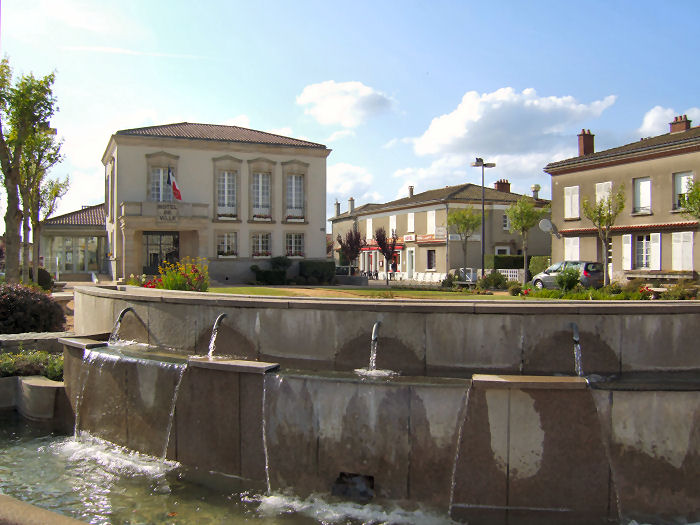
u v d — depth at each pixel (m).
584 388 5.78
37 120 20.44
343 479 6.23
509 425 5.82
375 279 50.75
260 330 8.03
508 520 5.77
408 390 6.04
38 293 14.24
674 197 29.30
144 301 9.38
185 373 7.19
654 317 6.91
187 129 38.53
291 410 6.43
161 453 7.38
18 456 7.44
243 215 37.81
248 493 6.34
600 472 5.73
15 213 19.23
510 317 7.02
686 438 5.75
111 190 38.03
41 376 9.84
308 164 39.41
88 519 5.56
